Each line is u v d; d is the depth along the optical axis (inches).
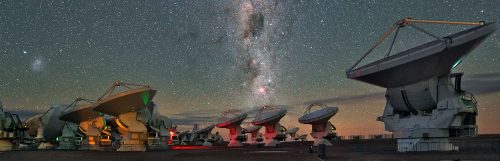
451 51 1435.8
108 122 3506.4
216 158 1430.9
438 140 1611.7
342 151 1987.0
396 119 1679.4
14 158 1550.2
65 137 3312.0
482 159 1176.8
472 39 1397.6
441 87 1579.7
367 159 1269.7
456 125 1557.6
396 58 1512.1
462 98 1581.0
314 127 3171.8
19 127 2970.0
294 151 2031.3
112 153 1990.7
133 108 2361.0
